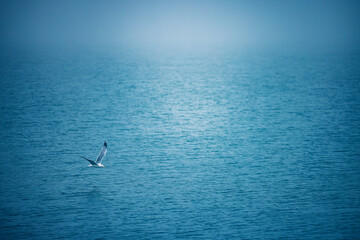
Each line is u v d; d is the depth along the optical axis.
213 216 39.69
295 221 38.66
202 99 97.88
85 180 47.75
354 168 50.38
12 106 88.62
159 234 36.84
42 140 63.22
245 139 63.56
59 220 39.03
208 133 67.50
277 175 48.72
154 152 57.72
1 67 168.75
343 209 40.47
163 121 76.12
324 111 80.94
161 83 126.31
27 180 47.59
